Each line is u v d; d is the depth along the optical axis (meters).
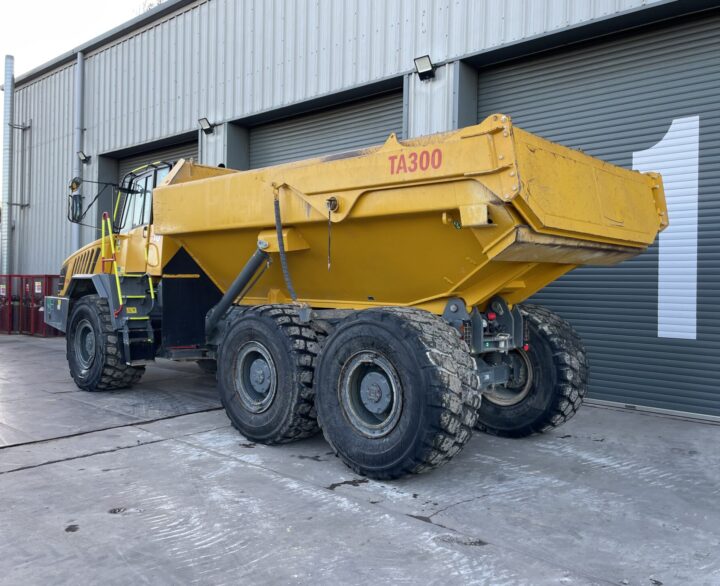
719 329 6.34
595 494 4.16
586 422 6.29
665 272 6.68
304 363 4.95
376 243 4.69
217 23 11.16
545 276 5.30
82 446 5.15
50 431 5.62
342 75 9.13
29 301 14.82
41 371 9.18
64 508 3.78
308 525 3.56
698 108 6.45
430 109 8.09
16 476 4.37
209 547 3.26
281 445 5.23
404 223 4.39
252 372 5.31
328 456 4.94
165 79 12.26
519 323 5.29
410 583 2.89
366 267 4.98
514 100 7.82
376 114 9.27
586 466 4.79
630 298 6.92
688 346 6.54
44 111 16.06
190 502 3.89
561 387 5.33
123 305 6.84
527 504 3.95
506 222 3.83
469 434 4.13
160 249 6.52
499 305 5.19
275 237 5.20
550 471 4.66
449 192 3.99
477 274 4.46
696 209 6.47
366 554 3.19
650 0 6.32
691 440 5.59
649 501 4.04
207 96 11.36
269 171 5.16
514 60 7.78
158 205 6.24
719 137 6.32
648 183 5.13
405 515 3.73
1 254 17.19
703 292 6.44
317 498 3.99
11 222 17.12
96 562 3.09
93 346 7.32
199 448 5.12
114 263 7.04
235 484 4.24
